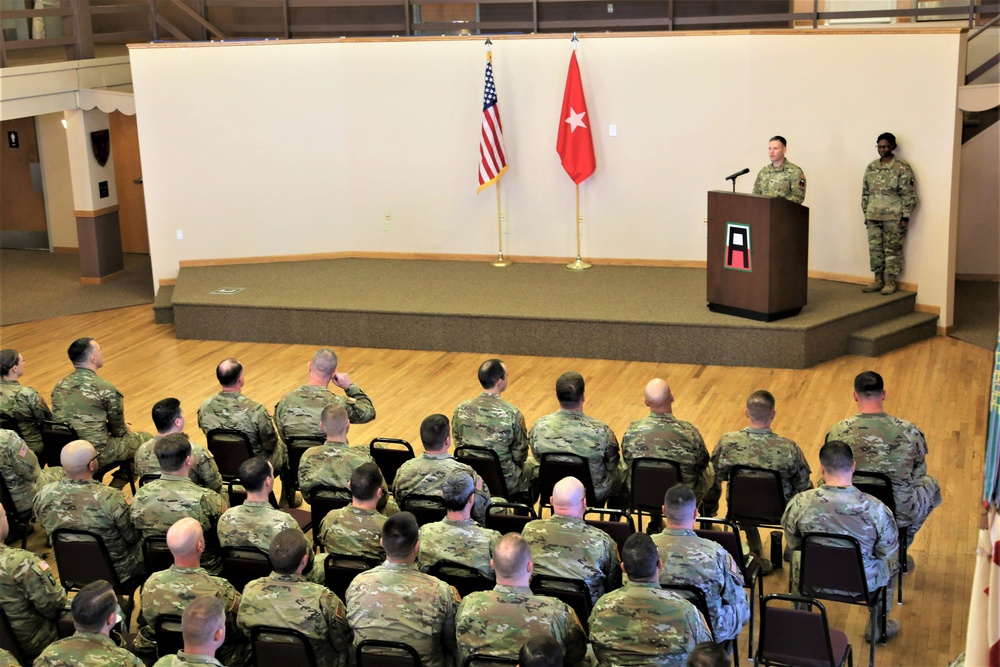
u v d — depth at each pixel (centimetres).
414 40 1207
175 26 1280
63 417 687
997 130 1155
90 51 1286
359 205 1281
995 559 302
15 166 1512
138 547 557
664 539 444
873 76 1030
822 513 484
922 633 542
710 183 1150
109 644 412
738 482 562
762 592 554
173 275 1281
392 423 864
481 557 471
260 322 1109
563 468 589
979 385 902
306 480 570
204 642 387
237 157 1257
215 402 654
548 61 1171
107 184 1363
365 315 1073
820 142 1077
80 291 1333
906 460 545
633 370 977
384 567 430
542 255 1241
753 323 963
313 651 428
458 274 1202
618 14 1162
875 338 980
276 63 1233
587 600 450
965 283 1209
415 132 1240
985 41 1108
